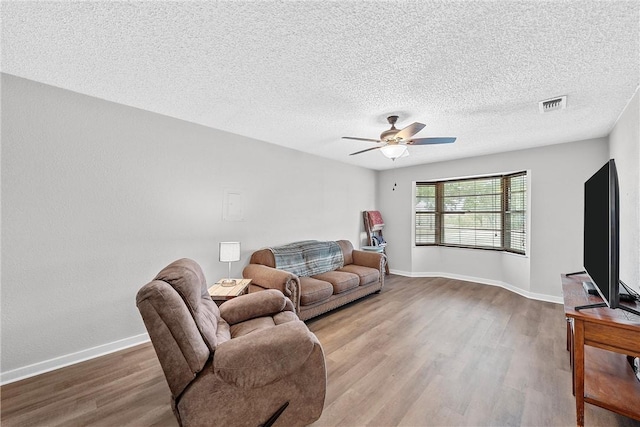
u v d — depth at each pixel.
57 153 2.11
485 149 3.94
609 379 1.66
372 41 1.51
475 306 3.50
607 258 1.52
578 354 1.49
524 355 2.27
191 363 1.25
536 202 3.79
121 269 2.41
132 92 2.18
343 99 2.28
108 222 2.35
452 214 5.07
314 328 2.85
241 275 3.31
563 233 3.58
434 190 5.25
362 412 1.63
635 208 2.15
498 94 2.17
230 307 2.10
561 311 3.29
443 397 1.76
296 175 4.02
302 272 3.51
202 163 2.95
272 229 3.68
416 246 5.26
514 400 1.73
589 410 1.64
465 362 2.17
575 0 1.21
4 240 1.92
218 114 2.64
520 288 3.99
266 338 1.40
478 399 1.74
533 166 3.82
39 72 1.89
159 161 2.64
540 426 1.52
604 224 1.61
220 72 1.87
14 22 1.37
